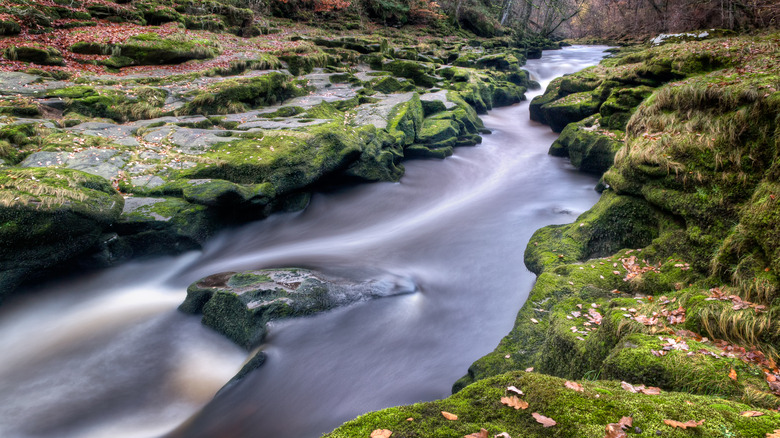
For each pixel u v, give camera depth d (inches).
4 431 187.9
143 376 220.7
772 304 146.0
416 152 588.7
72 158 342.6
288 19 1173.7
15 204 245.0
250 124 459.5
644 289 212.2
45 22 591.2
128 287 295.3
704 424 91.5
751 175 203.0
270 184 369.7
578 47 1781.5
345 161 445.7
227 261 327.3
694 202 224.2
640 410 96.3
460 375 215.5
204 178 355.9
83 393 209.5
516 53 1362.0
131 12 712.4
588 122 561.9
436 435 92.8
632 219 272.4
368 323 245.6
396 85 729.6
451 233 385.4
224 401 195.2
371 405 197.6
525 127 772.0
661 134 265.4
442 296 285.9
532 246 297.6
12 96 413.7
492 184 518.9
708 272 197.2
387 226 415.2
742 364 124.3
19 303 253.9
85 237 272.7
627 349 134.8
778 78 226.7
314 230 398.9
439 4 1622.8
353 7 1312.7
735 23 941.8
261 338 224.7
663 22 1307.8
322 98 600.7
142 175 344.5
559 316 191.8
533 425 94.3
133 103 459.2
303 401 202.2
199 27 804.0
